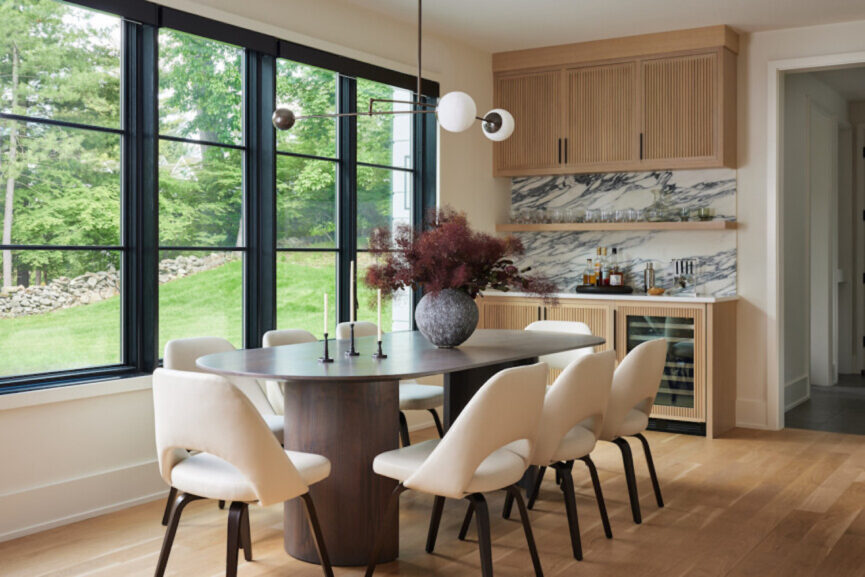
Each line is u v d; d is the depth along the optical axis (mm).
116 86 4062
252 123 4723
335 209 5301
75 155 3900
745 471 4629
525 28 5719
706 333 5469
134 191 4117
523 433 2855
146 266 4129
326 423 3160
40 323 3781
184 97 4371
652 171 6188
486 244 3678
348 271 5328
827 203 7707
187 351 3670
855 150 8312
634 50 5891
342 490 3164
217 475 2662
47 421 3664
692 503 4016
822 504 4000
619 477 4488
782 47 5715
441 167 5938
